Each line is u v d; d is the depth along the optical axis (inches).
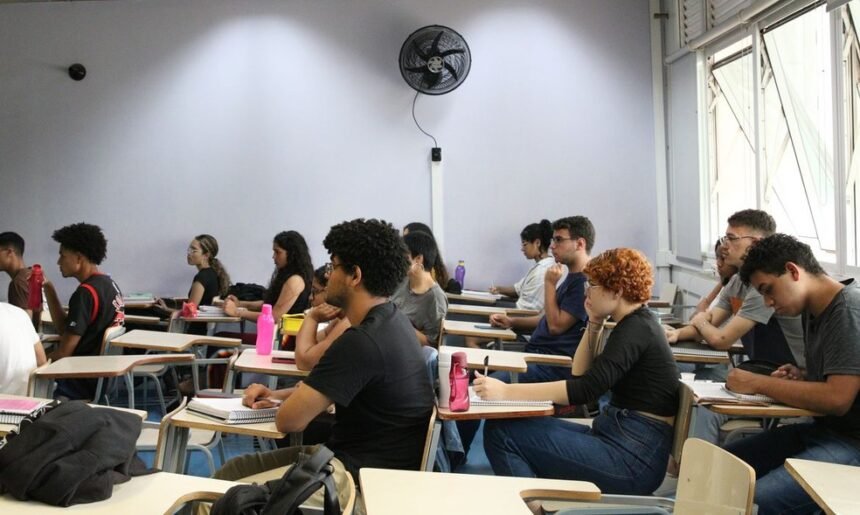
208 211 249.9
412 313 152.9
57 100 248.5
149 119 249.0
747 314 120.9
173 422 87.0
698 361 131.4
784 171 179.5
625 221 251.3
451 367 92.5
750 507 60.6
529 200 251.0
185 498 63.3
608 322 145.9
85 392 139.1
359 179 250.2
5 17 248.1
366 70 249.3
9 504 60.1
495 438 96.7
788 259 91.4
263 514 53.8
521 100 250.4
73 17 247.8
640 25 250.5
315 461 56.5
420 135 249.4
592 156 250.5
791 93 173.9
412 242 151.8
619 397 98.3
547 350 150.2
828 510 62.9
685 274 235.6
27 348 111.7
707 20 214.4
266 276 250.7
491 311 194.7
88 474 61.0
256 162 249.9
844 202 149.8
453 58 236.7
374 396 85.8
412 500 65.0
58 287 248.8
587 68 250.4
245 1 248.5
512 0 249.4
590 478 92.7
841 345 87.7
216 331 213.5
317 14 249.1
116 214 249.6
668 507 71.0
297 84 249.6
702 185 222.2
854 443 88.6
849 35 147.4
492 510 63.4
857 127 147.3
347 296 90.1
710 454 69.1
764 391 92.0
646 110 250.7
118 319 149.3
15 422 78.3
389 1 248.7
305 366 113.3
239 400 93.4
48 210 249.4
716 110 219.5
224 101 249.4
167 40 248.7
